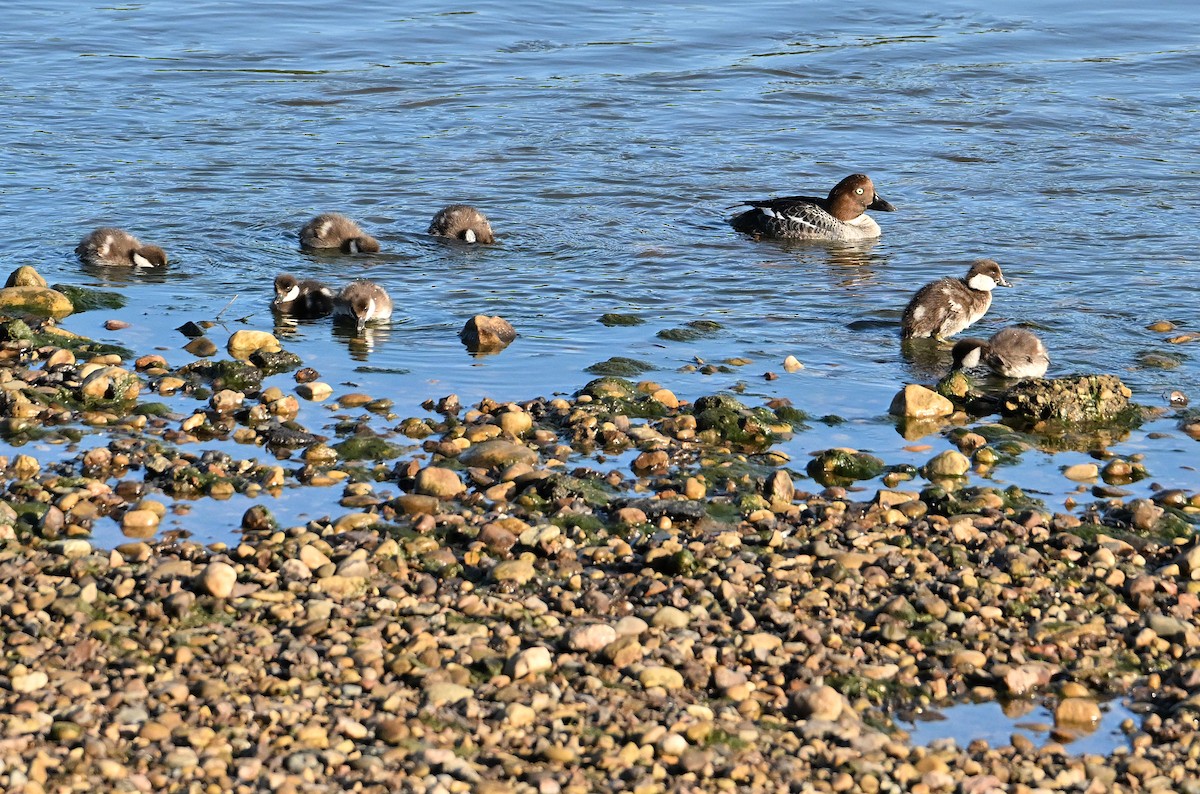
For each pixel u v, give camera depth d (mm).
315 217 22484
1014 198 25250
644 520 12820
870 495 13742
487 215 24031
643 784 8984
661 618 10992
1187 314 19172
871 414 15930
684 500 13164
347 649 10406
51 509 12500
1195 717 9922
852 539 12453
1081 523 12977
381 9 41250
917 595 11414
